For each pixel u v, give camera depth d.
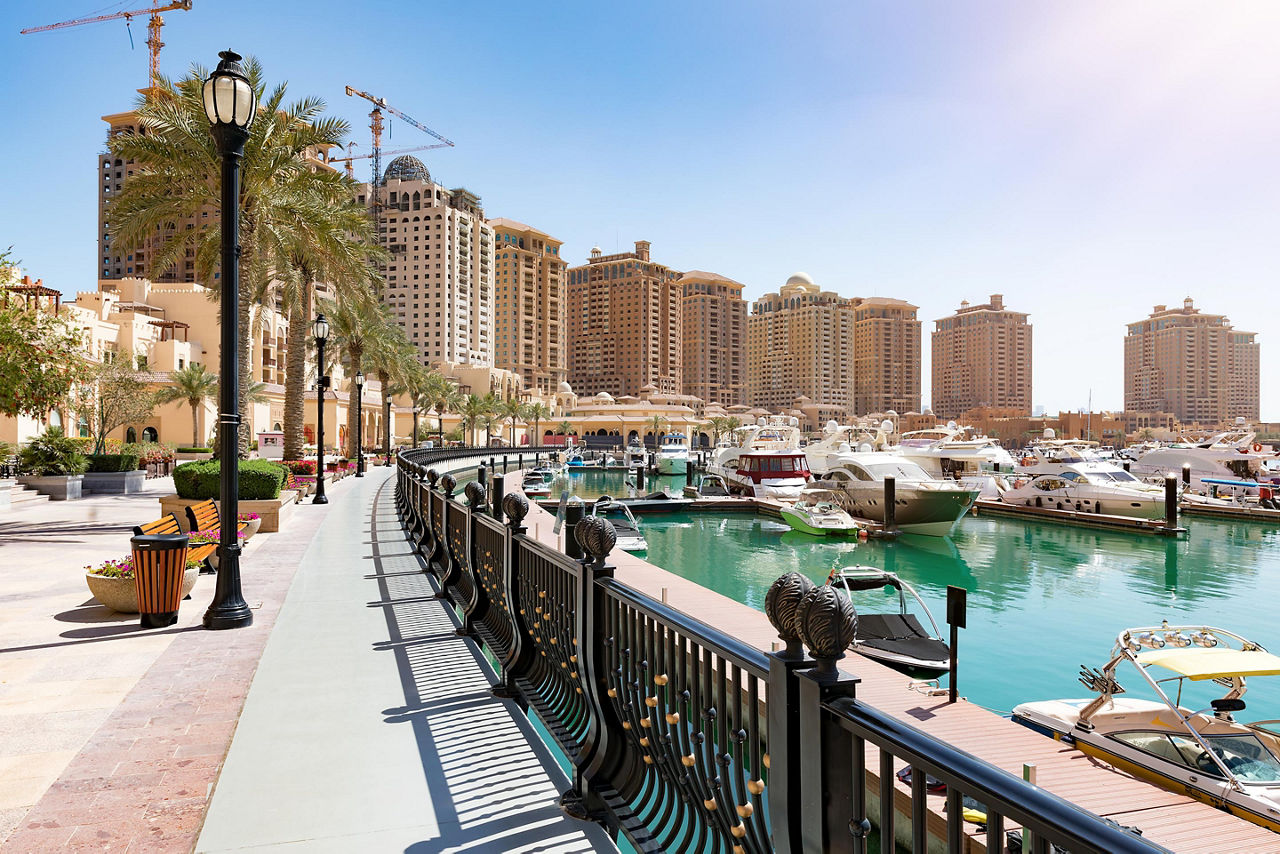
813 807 2.12
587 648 4.23
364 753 4.63
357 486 32.47
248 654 6.73
